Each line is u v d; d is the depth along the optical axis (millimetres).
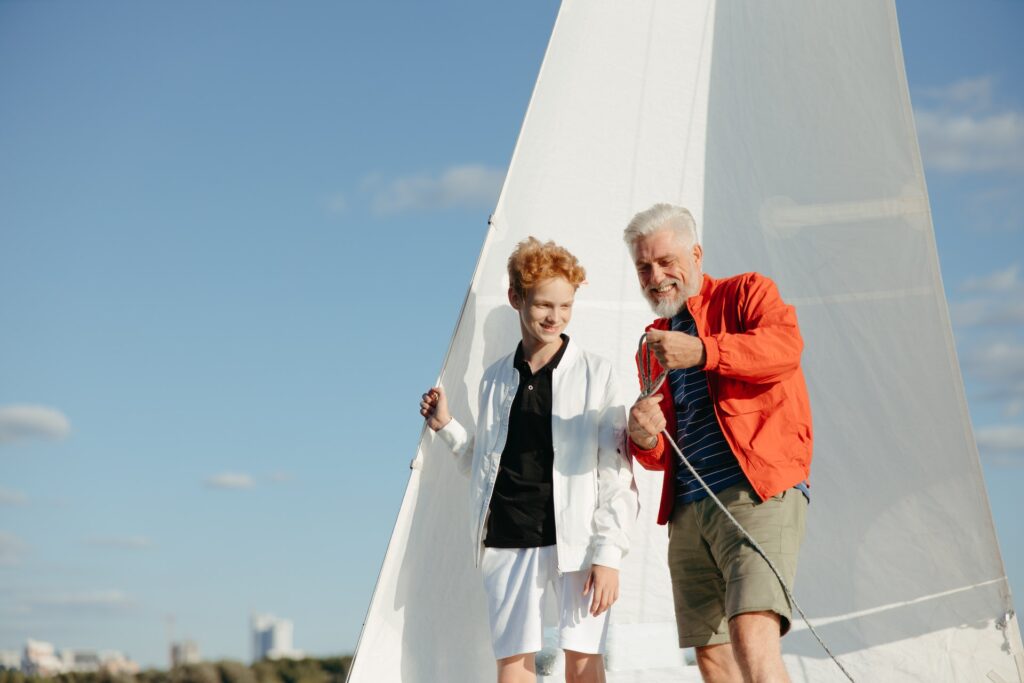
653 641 4711
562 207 4719
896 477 4660
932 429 4641
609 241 4781
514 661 3756
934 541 4598
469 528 4438
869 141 4809
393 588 4234
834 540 4668
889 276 4742
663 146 4844
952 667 4516
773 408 3525
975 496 4582
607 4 4758
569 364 3922
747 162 4902
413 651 4273
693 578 3775
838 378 4750
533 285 3828
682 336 3455
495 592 3795
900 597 4590
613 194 4785
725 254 4879
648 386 3646
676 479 3777
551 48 4668
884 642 4574
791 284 4832
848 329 4762
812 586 4648
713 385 3586
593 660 3734
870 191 4793
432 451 4285
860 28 4840
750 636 3373
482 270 4508
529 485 3809
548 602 4477
